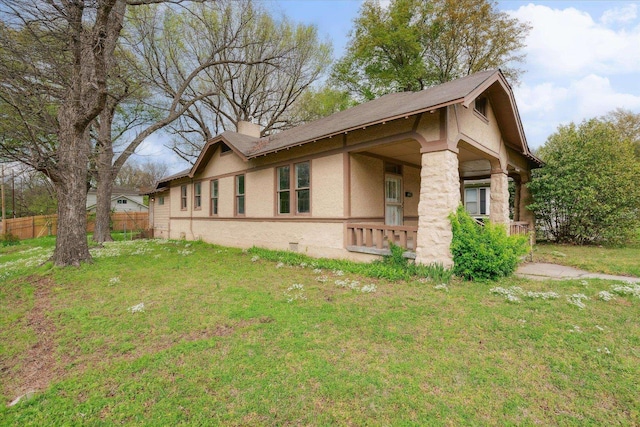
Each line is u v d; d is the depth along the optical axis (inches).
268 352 123.6
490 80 249.9
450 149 229.5
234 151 415.8
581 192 384.5
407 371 107.7
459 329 139.2
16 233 701.3
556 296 176.1
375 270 242.8
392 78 773.9
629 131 960.3
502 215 333.7
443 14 722.2
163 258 352.2
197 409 92.1
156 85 535.2
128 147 531.2
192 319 161.0
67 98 303.6
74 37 287.0
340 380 103.6
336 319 153.8
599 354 115.4
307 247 334.0
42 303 197.6
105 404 95.7
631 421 84.0
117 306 186.5
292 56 677.9
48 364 122.2
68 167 309.6
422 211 239.1
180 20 595.8
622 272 245.6
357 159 308.5
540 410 88.6
